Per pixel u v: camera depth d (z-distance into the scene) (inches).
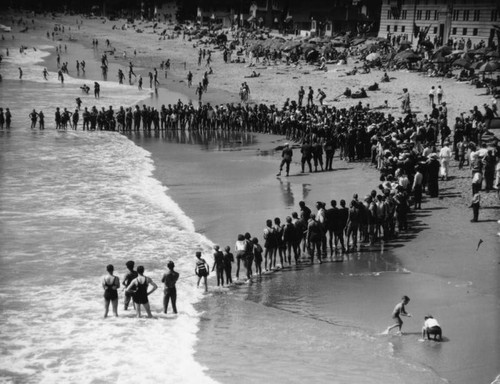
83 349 754.2
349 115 2001.7
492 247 1039.0
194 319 837.8
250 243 980.6
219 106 2694.4
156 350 750.5
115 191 1523.1
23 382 678.5
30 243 1146.0
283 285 939.3
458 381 648.4
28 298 908.0
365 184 1471.5
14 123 2498.8
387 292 888.3
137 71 4429.1
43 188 1544.0
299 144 2085.4
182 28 7691.9
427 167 1341.0
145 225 1259.2
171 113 2463.1
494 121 1817.2
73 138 2226.9
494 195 1320.1
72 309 872.3
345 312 833.5
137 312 847.1
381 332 770.2
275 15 6825.8
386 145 1578.5
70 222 1275.8
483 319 784.9
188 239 1173.7
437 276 935.0
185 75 4106.8
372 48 3853.3
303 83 3280.0
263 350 740.0
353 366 690.2
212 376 682.2
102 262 1058.1
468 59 2800.2
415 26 4212.6
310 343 751.7
